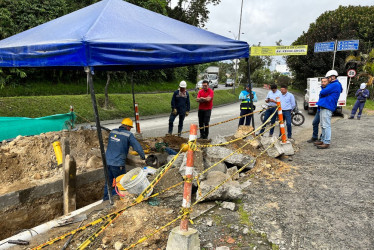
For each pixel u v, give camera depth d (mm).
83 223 3475
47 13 18469
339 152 6383
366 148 6758
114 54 3842
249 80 6504
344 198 4004
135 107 8219
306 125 12156
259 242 2996
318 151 6555
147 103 18891
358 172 5059
